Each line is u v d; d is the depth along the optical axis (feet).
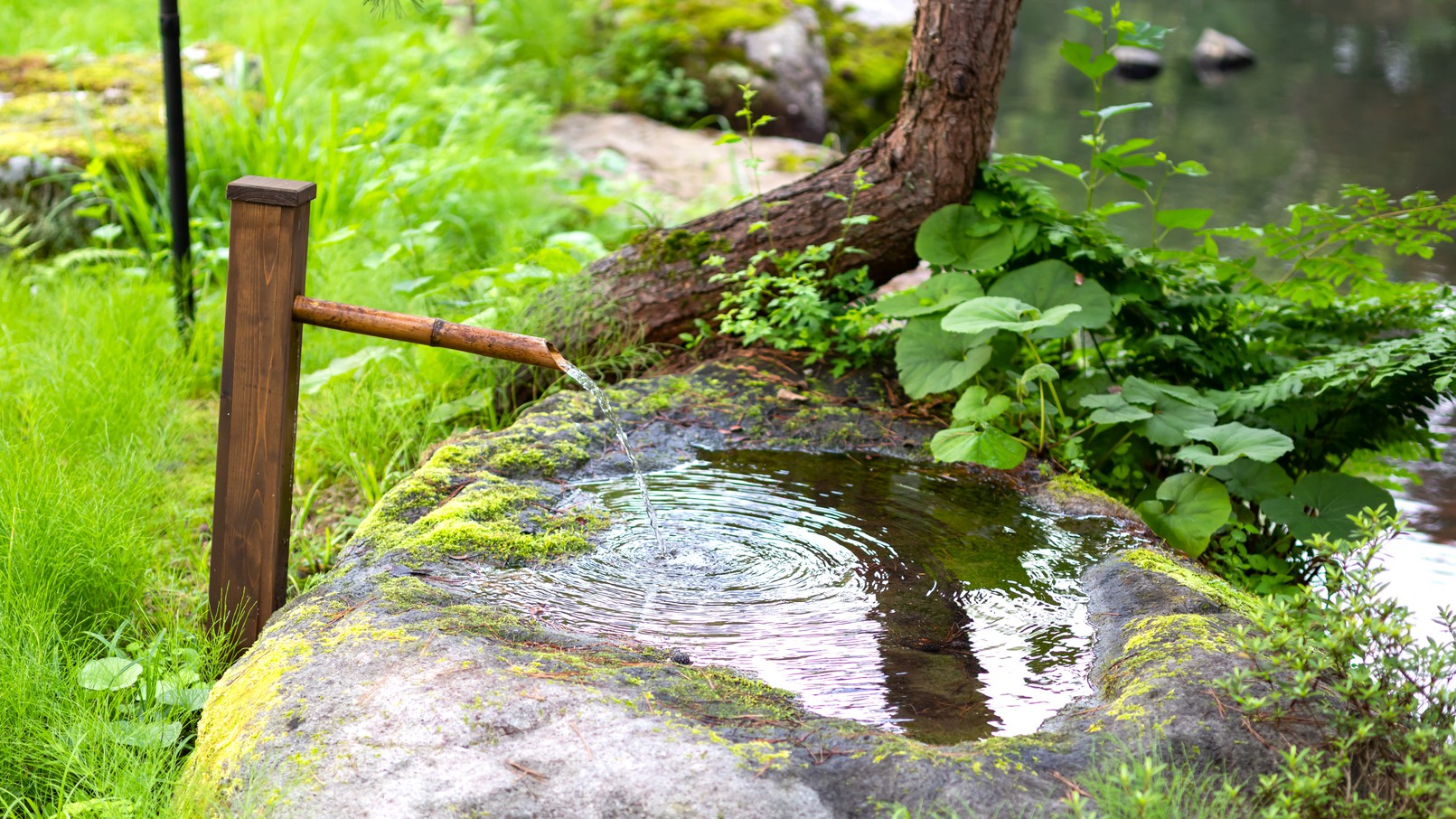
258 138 20.15
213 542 9.39
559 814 6.16
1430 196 13.76
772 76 29.35
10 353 14.87
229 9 30.78
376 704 7.08
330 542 12.05
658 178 24.64
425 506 10.53
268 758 6.83
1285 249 14.99
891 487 11.64
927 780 6.29
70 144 19.42
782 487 11.55
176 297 15.85
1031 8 48.73
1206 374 14.51
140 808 7.18
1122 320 14.64
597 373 14.73
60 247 19.10
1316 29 47.52
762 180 24.66
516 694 7.05
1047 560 9.97
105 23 29.27
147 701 8.78
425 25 30.83
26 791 8.11
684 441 12.61
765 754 6.52
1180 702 7.06
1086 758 6.67
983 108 14.53
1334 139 31.73
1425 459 15.30
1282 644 6.94
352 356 14.73
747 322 14.37
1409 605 11.42
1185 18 48.32
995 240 14.25
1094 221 14.76
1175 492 11.72
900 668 8.08
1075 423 13.44
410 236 17.65
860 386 13.92
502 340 8.83
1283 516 12.00
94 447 13.07
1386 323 14.99
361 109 24.18
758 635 8.55
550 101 29.07
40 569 9.82
